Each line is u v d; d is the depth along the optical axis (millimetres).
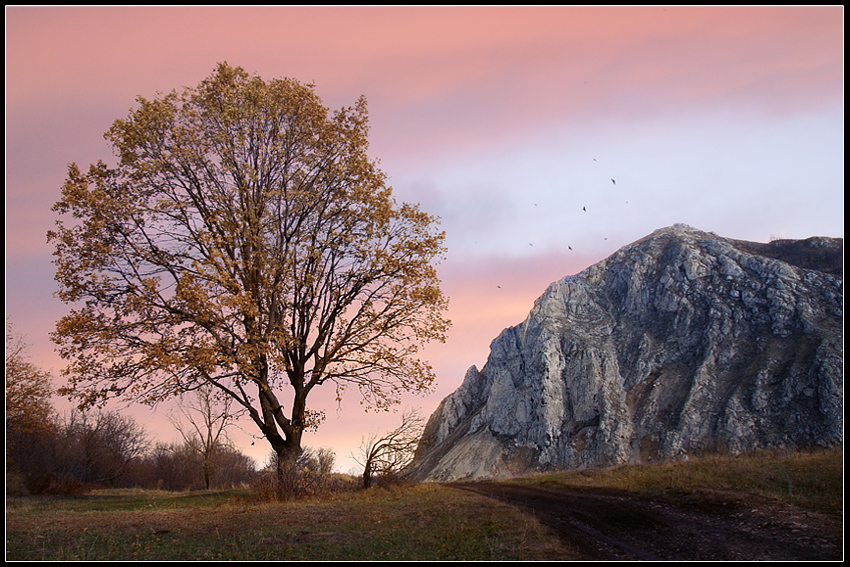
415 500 19516
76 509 19891
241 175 22453
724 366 84125
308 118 23875
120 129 21562
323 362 23312
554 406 92750
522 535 12438
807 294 87188
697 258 102812
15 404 34094
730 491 15812
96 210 20578
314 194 23562
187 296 19031
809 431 67500
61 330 19062
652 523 13516
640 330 99125
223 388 22281
